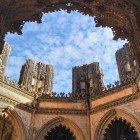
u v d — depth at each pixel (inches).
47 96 1184.8
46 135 1069.8
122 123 1049.5
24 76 1769.2
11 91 1102.4
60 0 777.6
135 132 968.9
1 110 1027.3
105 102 1108.5
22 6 723.4
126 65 1696.6
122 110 1030.4
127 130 1024.9
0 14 656.4
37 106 1141.1
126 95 1060.5
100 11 750.5
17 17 746.8
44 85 1824.6
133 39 678.5
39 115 1112.8
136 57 662.5
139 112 983.0
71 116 1120.2
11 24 746.2
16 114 1057.5
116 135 1039.6
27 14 765.3
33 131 1055.6
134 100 1024.9
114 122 1066.7
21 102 1102.4
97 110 1107.9
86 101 1168.2
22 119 1063.0
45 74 1898.4
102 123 1062.4
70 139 1107.3
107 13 743.7
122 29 761.6
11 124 1095.6
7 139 1091.9
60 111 1126.4
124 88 1088.2
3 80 1094.4
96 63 1830.7
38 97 1174.3
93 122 1088.2
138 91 1024.9
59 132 1119.0
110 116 1059.9
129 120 1000.9
